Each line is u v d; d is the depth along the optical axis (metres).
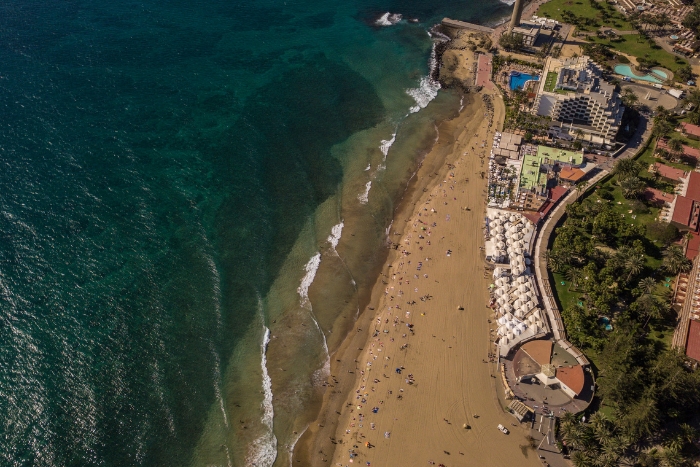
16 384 118.12
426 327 135.12
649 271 143.38
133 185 165.38
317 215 165.75
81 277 139.62
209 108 199.88
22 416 113.44
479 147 188.12
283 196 170.38
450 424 116.19
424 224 161.88
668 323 131.00
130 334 130.25
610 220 150.75
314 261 152.62
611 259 139.88
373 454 111.75
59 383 119.44
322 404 121.31
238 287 144.38
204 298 140.25
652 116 195.88
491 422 116.38
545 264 146.88
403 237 158.75
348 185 176.12
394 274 148.50
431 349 130.25
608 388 113.38
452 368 126.31
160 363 125.94
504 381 122.38
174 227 155.88
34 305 132.25
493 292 141.88
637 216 158.38
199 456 111.81
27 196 156.88
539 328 129.75
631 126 191.00
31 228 148.62
